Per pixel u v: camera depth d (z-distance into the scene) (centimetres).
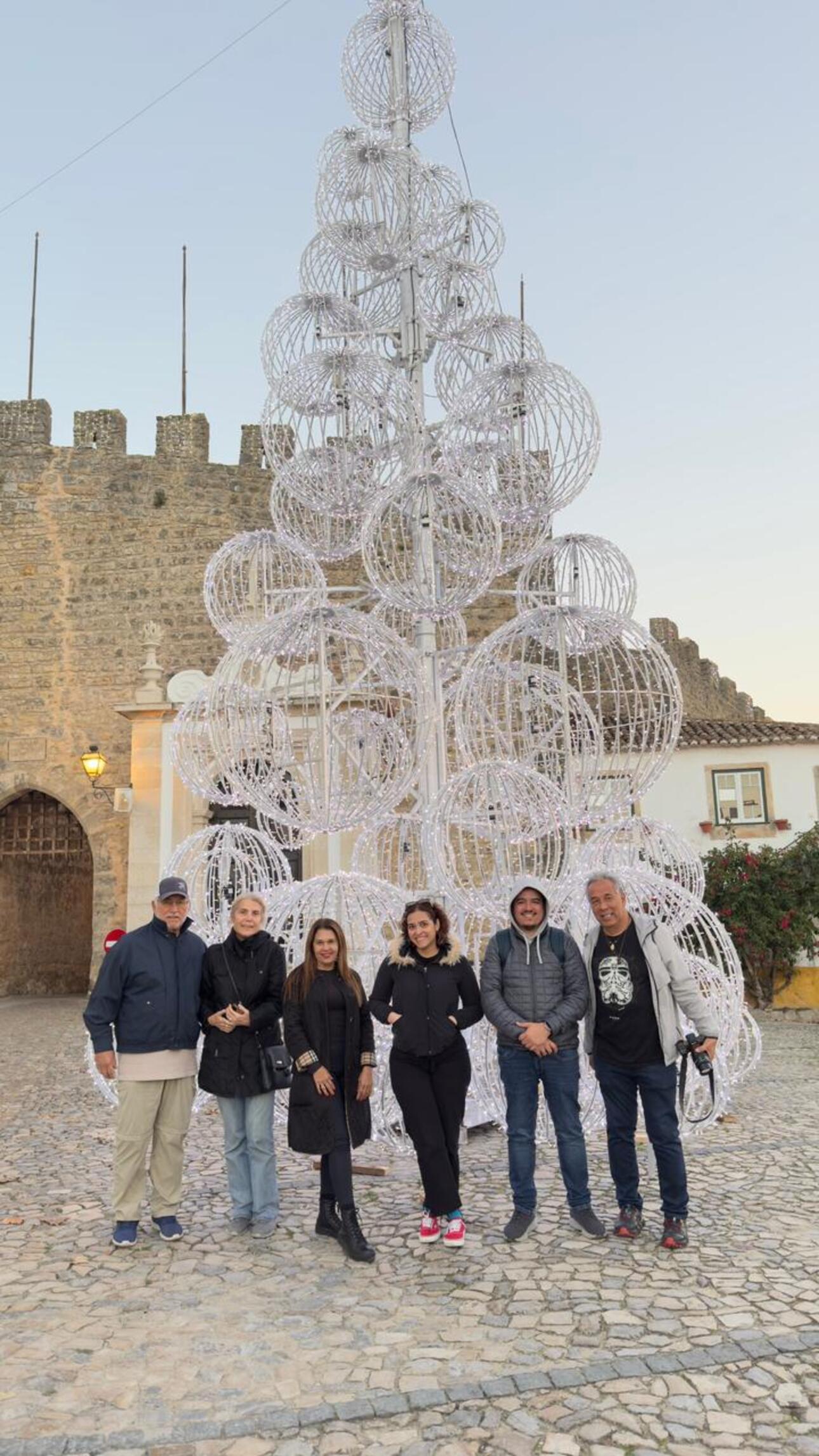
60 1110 871
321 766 682
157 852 1727
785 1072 1030
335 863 1581
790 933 1666
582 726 747
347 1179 484
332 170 848
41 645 2108
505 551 858
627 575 784
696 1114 699
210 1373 352
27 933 2245
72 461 2170
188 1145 734
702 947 770
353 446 816
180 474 2152
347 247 842
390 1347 370
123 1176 502
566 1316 394
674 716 706
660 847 769
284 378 804
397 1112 649
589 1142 697
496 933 536
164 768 1753
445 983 510
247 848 938
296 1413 321
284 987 512
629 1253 469
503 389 787
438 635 939
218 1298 425
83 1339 382
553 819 646
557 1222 521
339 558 888
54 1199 587
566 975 514
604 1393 330
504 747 748
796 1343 363
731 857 1723
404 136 862
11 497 2167
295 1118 492
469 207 877
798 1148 680
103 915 1991
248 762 701
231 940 539
